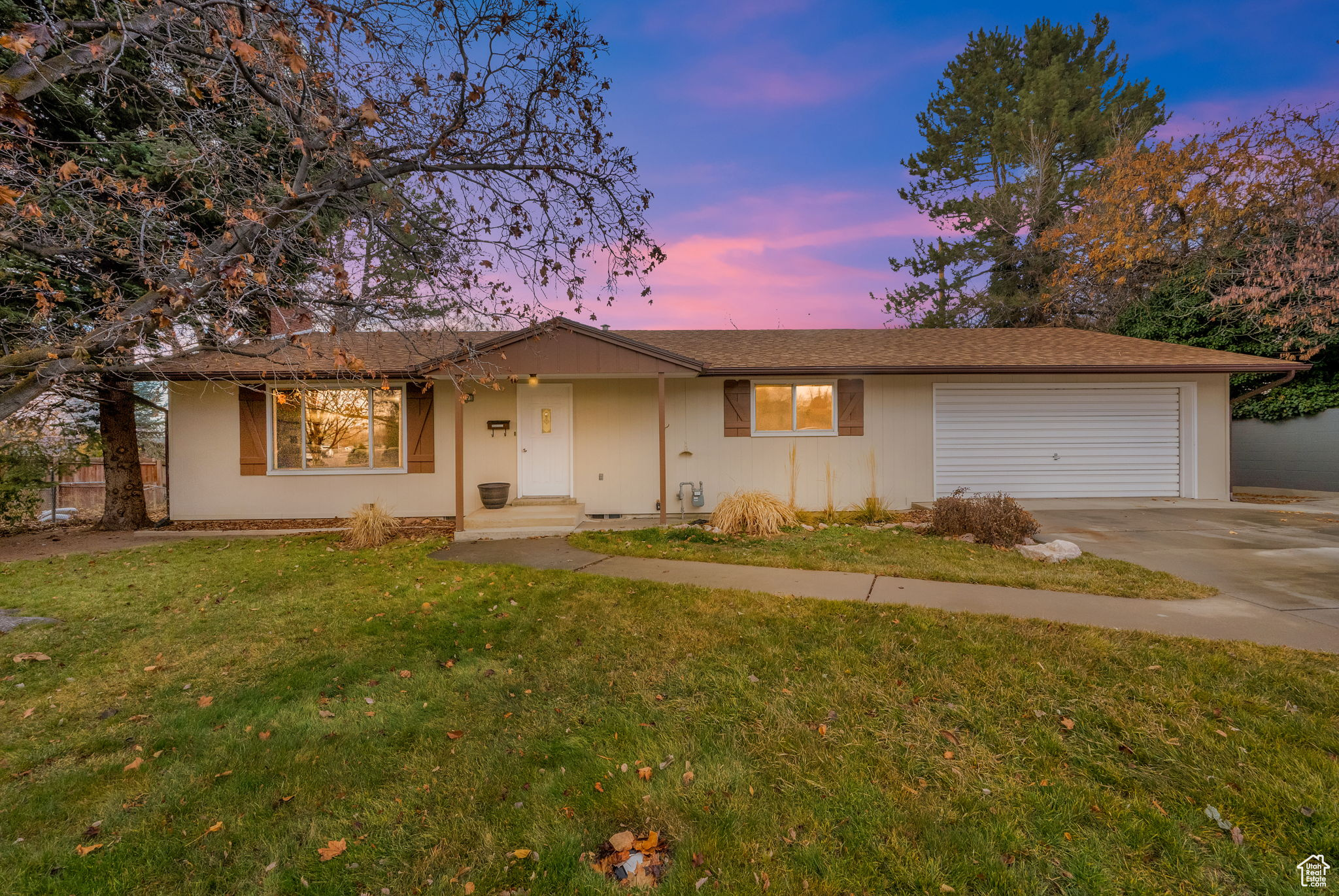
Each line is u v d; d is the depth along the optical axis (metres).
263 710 3.03
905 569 5.65
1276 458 12.40
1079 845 1.96
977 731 2.69
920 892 1.78
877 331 13.02
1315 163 11.95
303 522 9.59
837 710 2.90
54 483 10.08
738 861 1.92
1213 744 2.51
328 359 9.05
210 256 3.60
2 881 1.87
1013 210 18.88
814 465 10.15
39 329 4.58
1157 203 14.64
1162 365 9.69
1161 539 6.94
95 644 3.99
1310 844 1.93
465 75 4.09
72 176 3.93
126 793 2.34
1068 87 18.22
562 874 1.87
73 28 3.23
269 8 2.84
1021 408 10.35
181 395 9.49
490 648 3.85
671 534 7.93
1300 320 11.14
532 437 9.88
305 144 3.74
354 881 1.87
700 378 10.03
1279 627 3.86
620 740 2.68
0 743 2.71
